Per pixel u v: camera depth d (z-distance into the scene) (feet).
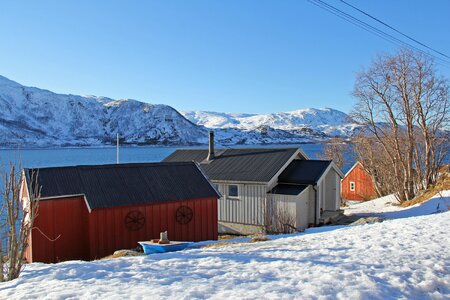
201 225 59.67
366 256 28.50
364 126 108.06
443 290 22.39
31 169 51.88
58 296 19.70
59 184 51.47
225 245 43.19
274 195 68.44
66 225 50.72
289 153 76.18
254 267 26.21
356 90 137.90
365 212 87.20
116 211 52.11
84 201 51.55
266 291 20.53
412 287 22.09
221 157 81.76
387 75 99.66
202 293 20.20
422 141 106.83
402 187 105.19
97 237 50.57
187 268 26.40
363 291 20.68
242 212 71.61
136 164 59.82
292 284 21.89
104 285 21.97
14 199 26.23
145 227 54.39
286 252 31.37
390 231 39.45
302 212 68.80
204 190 60.08
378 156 124.06
